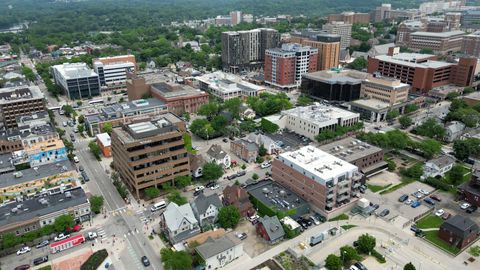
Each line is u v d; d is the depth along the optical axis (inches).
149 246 5315.0
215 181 7052.2
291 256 5049.2
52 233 5502.0
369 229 5634.8
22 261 5032.0
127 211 6171.3
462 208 6127.0
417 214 5979.3
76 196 5984.3
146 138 6333.7
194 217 5546.3
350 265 4889.3
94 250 5236.2
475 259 5002.5
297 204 6003.9
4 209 5654.5
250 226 5738.2
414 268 4510.3
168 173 6678.2
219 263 4874.5
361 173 6476.4
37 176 6663.4
